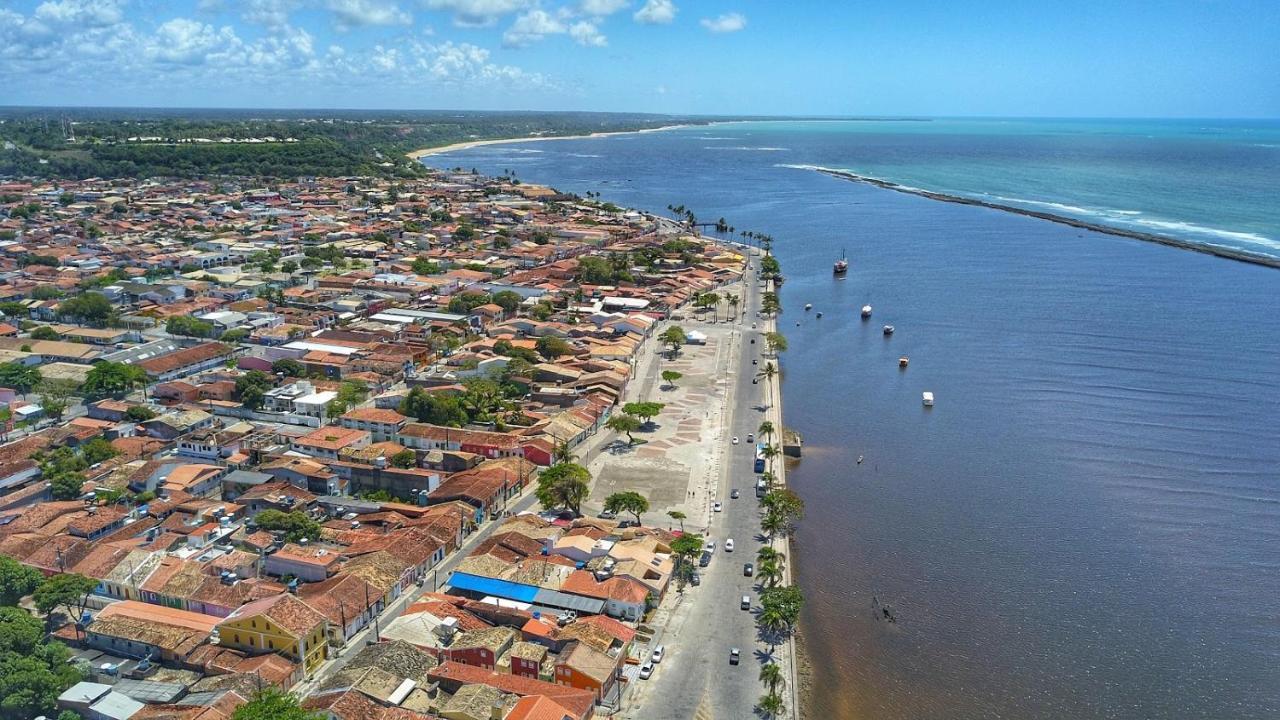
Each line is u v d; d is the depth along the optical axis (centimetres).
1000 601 14338
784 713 11269
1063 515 17188
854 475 18962
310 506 16275
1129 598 14425
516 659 11525
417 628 12138
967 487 18400
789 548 15725
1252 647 13212
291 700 10112
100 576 13312
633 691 11562
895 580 14875
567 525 15875
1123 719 11700
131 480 16750
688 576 14412
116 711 10225
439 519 15275
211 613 12675
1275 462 19412
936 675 12475
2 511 15512
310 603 12250
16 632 10931
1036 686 12306
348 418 19875
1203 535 16388
